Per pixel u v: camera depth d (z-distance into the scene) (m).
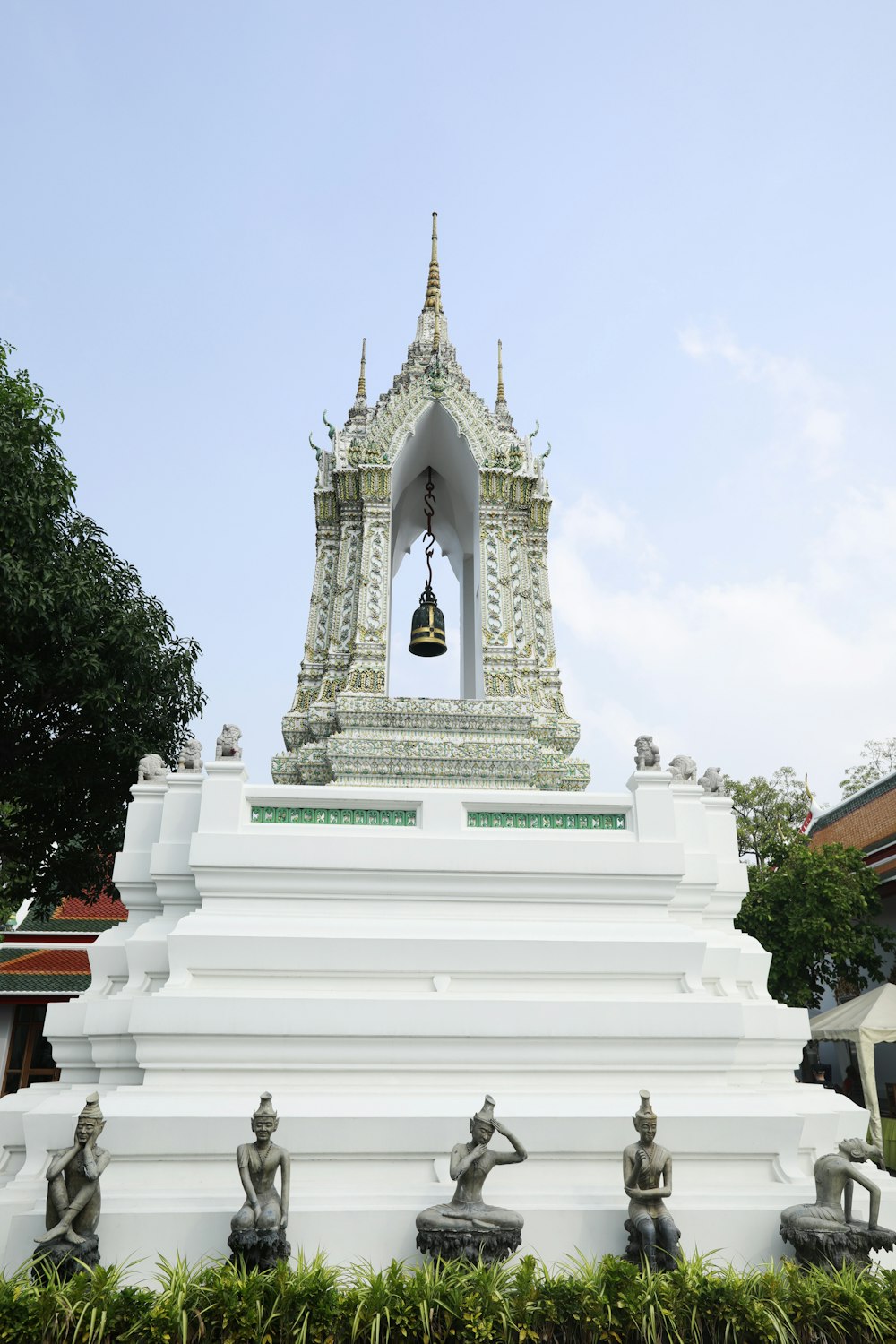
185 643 15.84
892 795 26.52
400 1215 6.52
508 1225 6.11
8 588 12.46
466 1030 7.62
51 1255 5.88
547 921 8.62
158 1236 6.36
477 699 11.92
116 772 15.03
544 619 13.01
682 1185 7.13
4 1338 5.13
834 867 19.72
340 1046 7.54
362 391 14.33
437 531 15.12
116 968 8.42
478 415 12.95
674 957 8.28
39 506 13.27
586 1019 7.77
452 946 8.08
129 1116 6.79
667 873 8.77
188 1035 7.37
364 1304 5.46
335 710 11.00
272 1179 6.23
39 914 17.84
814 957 19.48
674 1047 7.86
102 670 13.74
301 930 8.09
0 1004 20.77
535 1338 5.43
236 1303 5.39
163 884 8.79
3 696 13.80
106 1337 5.25
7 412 13.48
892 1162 16.42
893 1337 5.55
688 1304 5.69
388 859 8.51
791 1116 7.29
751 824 26.23
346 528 12.65
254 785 8.90
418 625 13.02
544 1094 7.53
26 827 15.51
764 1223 6.85
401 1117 6.94
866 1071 14.34
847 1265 6.25
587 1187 6.96
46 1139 6.89
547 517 13.55
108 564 15.17
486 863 8.60
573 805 9.24
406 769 10.58
